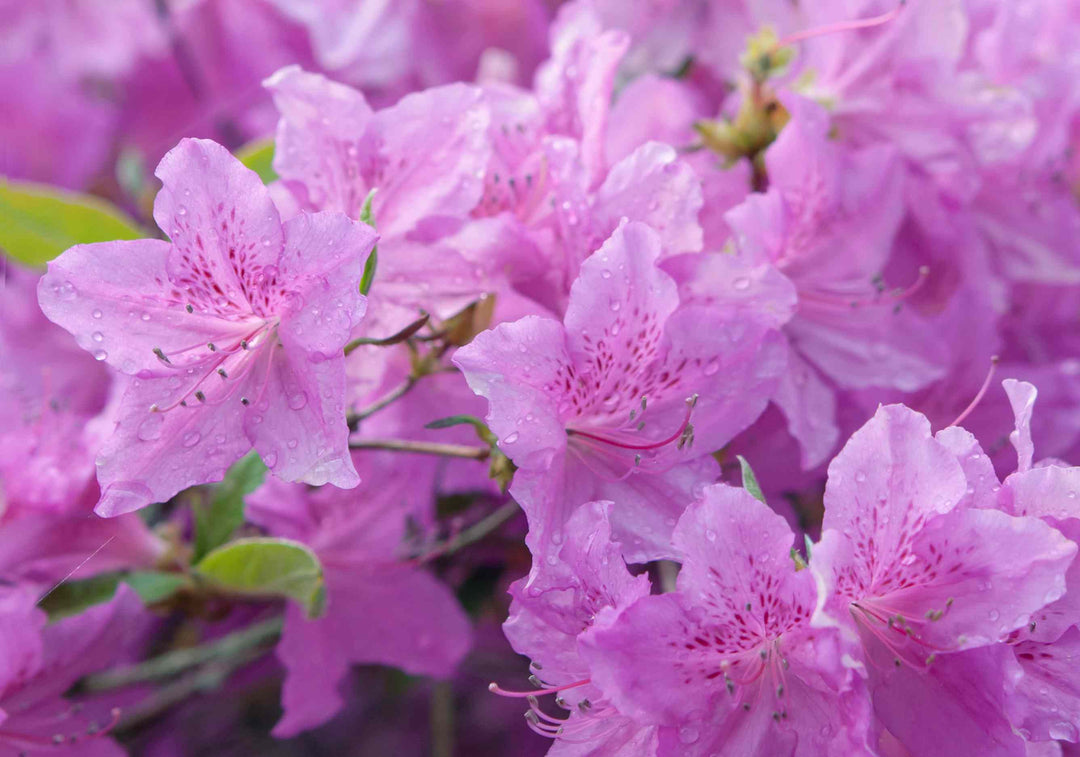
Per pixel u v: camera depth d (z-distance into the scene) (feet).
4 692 1.29
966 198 1.46
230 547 1.31
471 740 2.03
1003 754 1.13
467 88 1.26
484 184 1.30
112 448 1.16
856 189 1.37
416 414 1.32
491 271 1.24
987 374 1.41
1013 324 1.55
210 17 1.73
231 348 1.19
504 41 1.74
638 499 1.20
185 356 1.18
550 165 1.26
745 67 1.42
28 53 1.75
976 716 1.13
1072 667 1.15
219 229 1.15
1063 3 1.55
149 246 1.16
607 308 1.17
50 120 1.75
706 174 1.36
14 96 1.73
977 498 1.14
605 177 1.27
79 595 1.37
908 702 1.14
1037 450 1.41
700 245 1.23
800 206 1.34
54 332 1.53
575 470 1.20
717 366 1.21
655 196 1.23
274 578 1.33
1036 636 1.15
